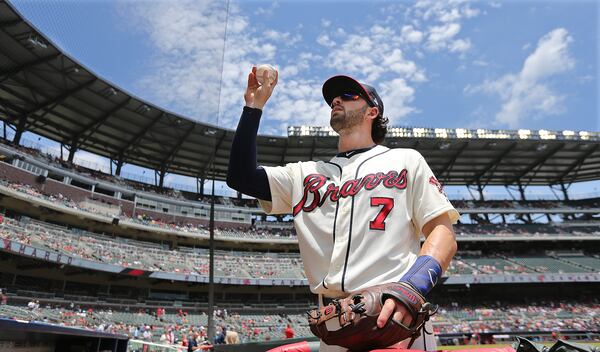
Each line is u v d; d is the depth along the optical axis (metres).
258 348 5.08
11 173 22.75
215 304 27.17
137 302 24.97
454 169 38.12
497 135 33.00
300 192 1.29
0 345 2.67
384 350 0.81
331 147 33.88
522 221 38.94
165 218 30.98
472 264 32.28
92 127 22.78
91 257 23.41
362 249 1.08
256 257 32.12
